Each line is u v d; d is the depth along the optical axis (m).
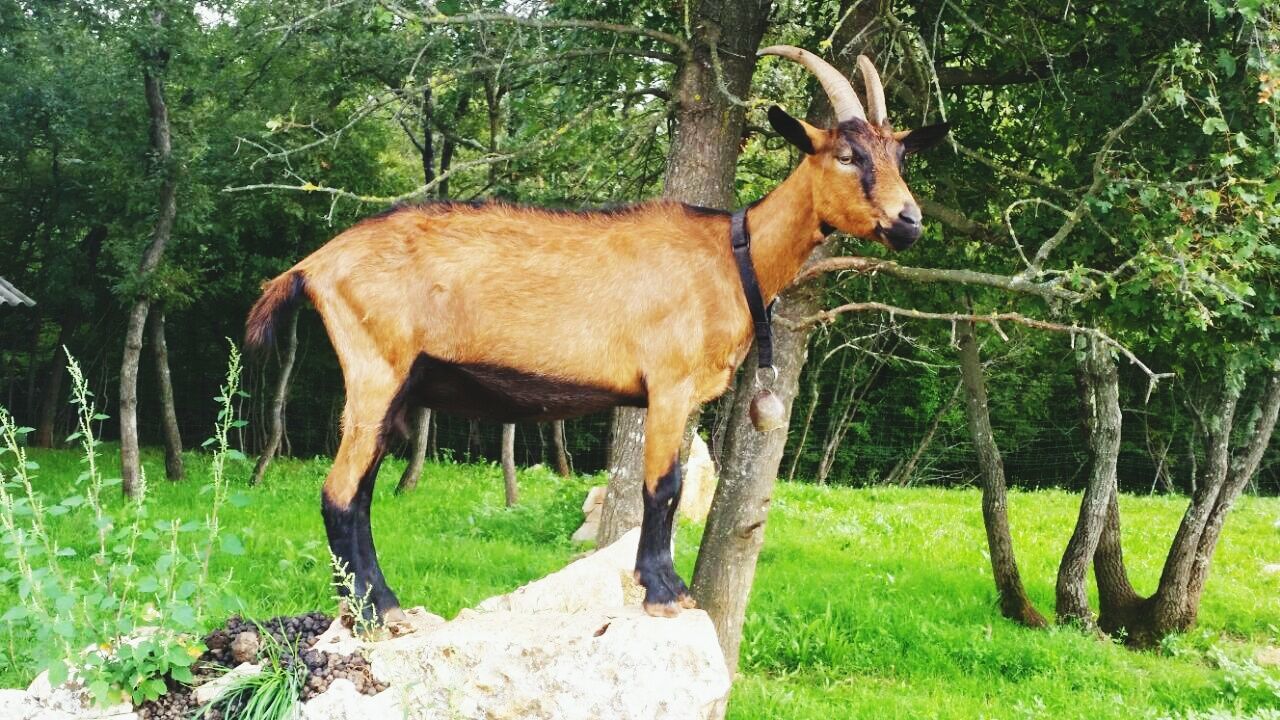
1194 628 10.83
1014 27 7.97
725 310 4.31
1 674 6.63
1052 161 7.93
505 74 8.45
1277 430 21.92
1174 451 23.89
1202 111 6.04
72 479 16.39
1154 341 8.62
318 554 10.68
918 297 9.80
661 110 7.84
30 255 22.86
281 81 15.18
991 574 12.59
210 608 4.75
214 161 16.23
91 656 4.19
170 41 14.41
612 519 8.38
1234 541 15.53
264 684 4.11
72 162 18.41
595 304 4.27
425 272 4.30
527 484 18.61
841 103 4.22
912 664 9.11
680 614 4.39
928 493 19.28
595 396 4.36
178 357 25.28
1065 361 18.14
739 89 7.55
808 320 5.61
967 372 10.80
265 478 18.23
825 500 17.42
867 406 26.27
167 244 16.00
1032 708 8.01
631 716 4.10
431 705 4.15
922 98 7.36
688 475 15.01
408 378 4.33
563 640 4.19
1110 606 11.03
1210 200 5.94
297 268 4.45
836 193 4.15
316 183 16.69
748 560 7.12
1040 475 25.78
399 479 18.50
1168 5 6.88
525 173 9.33
